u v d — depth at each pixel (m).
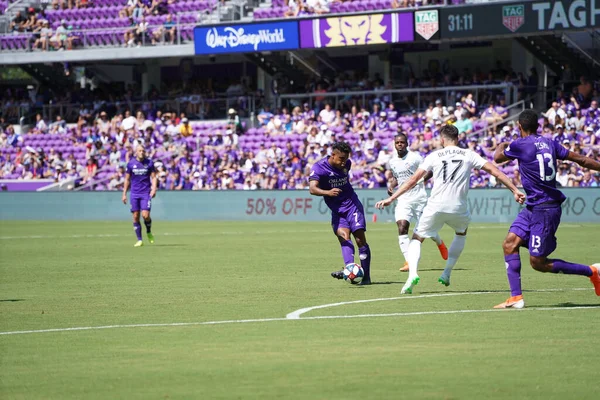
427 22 70.56
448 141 22.66
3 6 96.12
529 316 19.11
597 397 12.09
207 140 80.19
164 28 83.19
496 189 61.34
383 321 18.69
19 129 90.81
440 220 22.83
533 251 19.70
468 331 17.27
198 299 23.08
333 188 25.48
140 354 15.48
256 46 77.19
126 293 24.75
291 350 15.57
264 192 68.94
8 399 12.45
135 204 44.31
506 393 12.33
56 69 95.31
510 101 71.75
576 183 61.78
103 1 90.94
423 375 13.46
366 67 84.44
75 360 15.08
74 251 40.88
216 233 53.72
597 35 71.88
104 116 86.56
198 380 13.37
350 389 12.62
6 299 23.72
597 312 19.61
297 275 29.03
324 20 74.31
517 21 67.94
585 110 67.69
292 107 81.62
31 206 77.06
